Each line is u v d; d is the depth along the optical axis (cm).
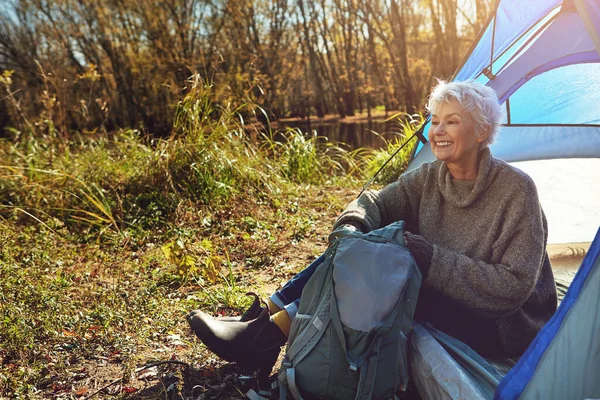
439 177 252
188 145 620
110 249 491
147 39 2380
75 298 373
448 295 231
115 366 288
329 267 233
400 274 221
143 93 2394
